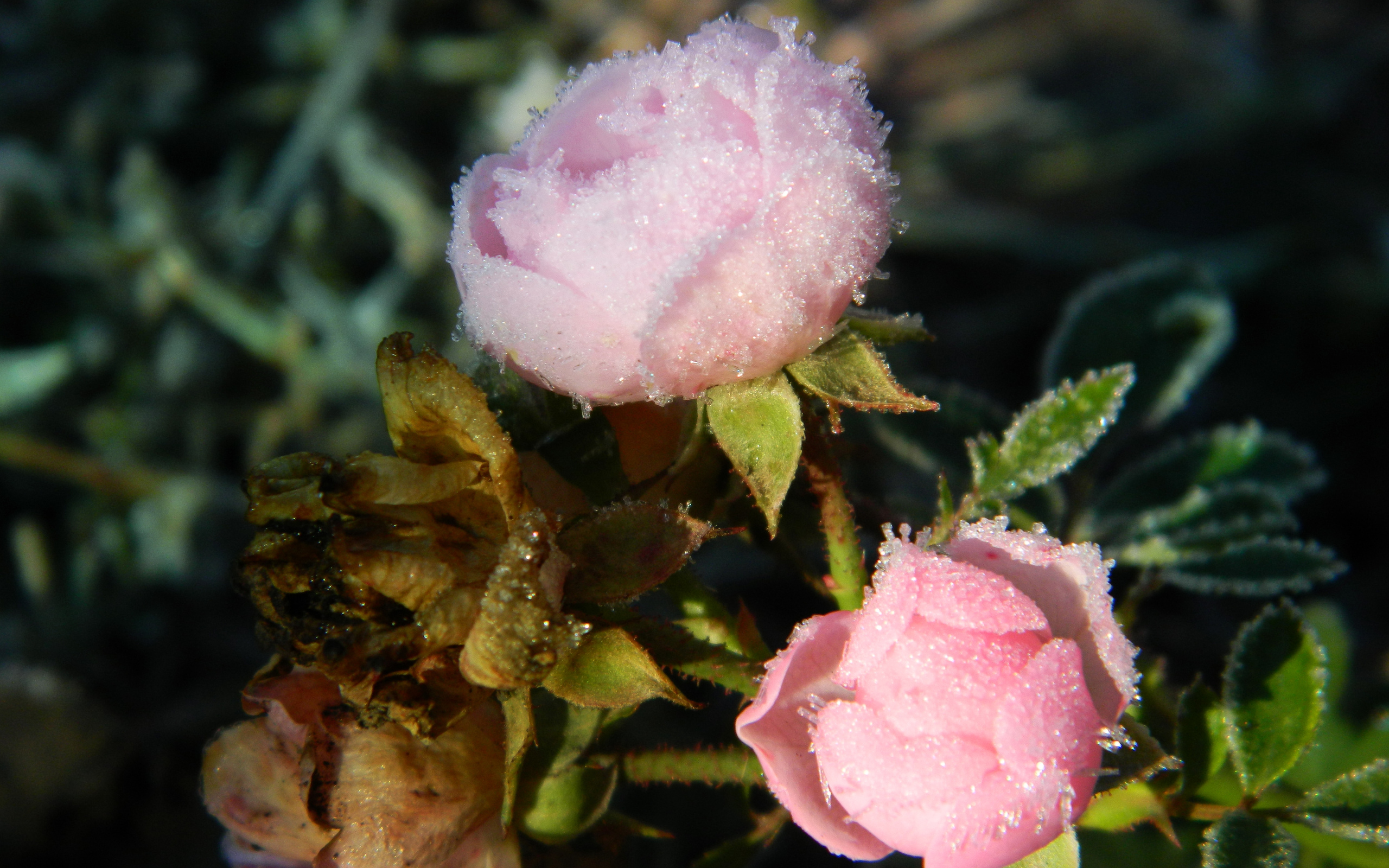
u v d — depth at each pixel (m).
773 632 0.28
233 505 0.31
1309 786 0.24
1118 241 0.37
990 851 0.15
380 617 0.16
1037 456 0.19
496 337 0.16
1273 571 0.21
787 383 0.16
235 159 0.36
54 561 0.30
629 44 0.39
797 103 0.16
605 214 0.15
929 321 0.37
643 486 0.17
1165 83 0.42
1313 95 0.39
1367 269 0.36
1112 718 0.16
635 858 0.24
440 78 0.38
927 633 0.16
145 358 0.33
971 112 0.42
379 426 0.32
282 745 0.17
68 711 0.27
